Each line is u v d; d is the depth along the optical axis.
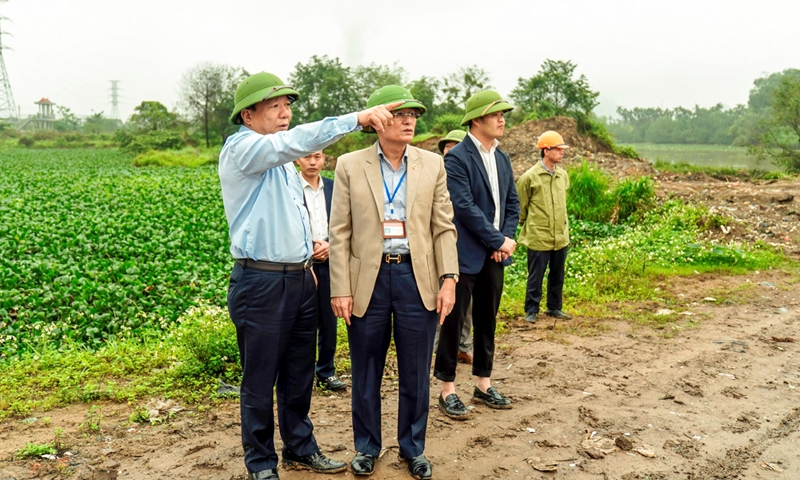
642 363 5.88
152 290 8.27
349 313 3.74
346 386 5.34
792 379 5.51
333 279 3.75
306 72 60.03
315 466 3.79
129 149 62.25
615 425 4.49
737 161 51.16
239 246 3.40
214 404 4.79
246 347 3.48
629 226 13.67
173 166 45.41
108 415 4.57
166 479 3.67
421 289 3.73
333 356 5.31
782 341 6.63
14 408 4.59
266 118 3.48
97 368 5.44
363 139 41.72
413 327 3.74
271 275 3.42
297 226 3.46
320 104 59.56
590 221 14.10
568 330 7.00
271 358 3.48
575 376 5.54
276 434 4.42
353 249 3.78
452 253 3.86
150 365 5.56
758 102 104.00
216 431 4.34
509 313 7.59
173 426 4.39
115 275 8.80
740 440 4.30
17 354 6.10
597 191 14.67
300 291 3.53
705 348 6.34
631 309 7.91
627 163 21.20
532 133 25.97
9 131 95.62
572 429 4.43
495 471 3.83
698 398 5.04
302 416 3.79
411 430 3.81
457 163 4.74
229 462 3.89
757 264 10.59
